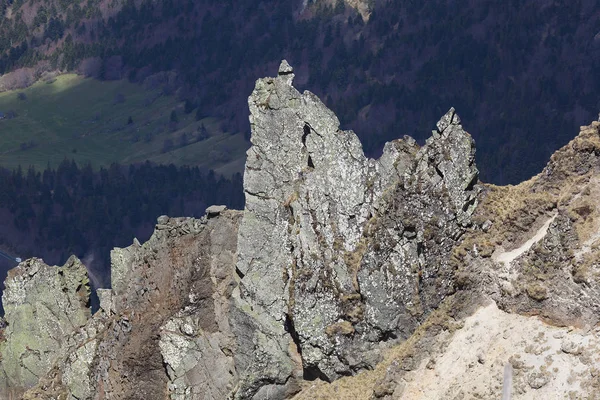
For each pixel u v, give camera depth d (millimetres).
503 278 91250
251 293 105562
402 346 94875
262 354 102625
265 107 107688
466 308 92625
